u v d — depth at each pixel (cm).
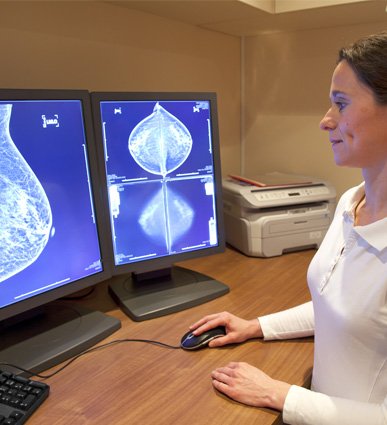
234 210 158
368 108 72
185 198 128
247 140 206
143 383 87
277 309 118
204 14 150
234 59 195
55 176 100
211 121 129
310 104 184
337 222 92
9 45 115
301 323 103
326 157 184
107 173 114
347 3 134
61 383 87
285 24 167
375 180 80
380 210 80
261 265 149
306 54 180
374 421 71
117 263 119
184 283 129
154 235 124
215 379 87
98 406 80
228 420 77
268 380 84
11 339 99
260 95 198
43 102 97
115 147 114
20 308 95
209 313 116
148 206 121
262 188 156
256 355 98
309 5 139
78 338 99
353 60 73
